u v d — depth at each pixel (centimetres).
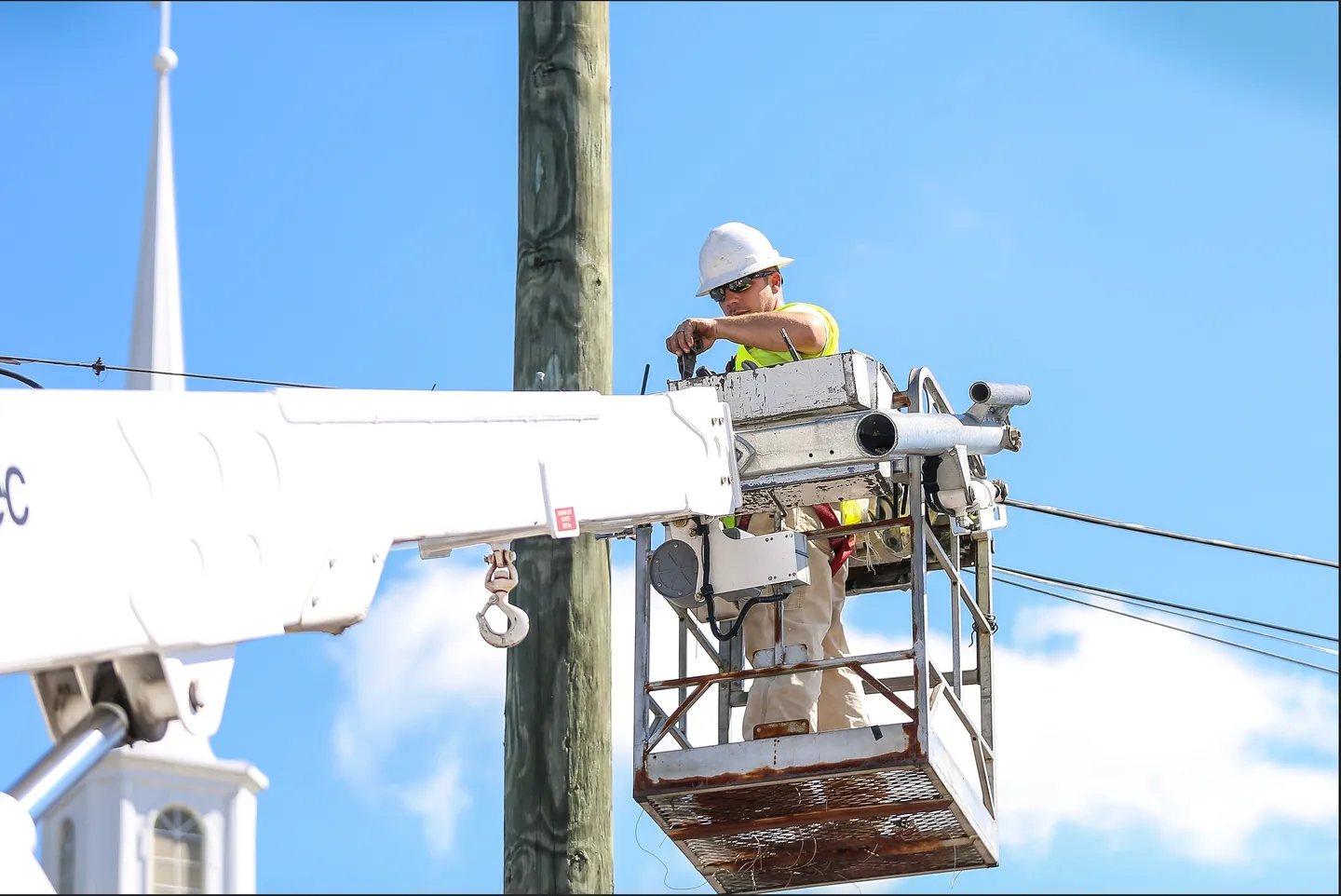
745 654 1199
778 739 1108
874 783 1116
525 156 1332
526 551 1238
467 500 858
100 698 684
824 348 1187
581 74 1345
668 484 1016
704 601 1145
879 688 1105
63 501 684
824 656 1248
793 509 1176
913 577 1126
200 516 719
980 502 1198
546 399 936
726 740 1320
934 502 1182
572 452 946
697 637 1261
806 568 1143
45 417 690
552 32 1352
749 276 1279
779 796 1136
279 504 751
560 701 1209
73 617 672
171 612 693
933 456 1170
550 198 1315
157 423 718
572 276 1298
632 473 992
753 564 1130
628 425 1001
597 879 1190
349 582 775
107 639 677
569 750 1201
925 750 1077
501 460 891
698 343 1179
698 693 1135
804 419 1113
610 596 1249
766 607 1192
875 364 1138
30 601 666
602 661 1228
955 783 1137
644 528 1171
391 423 823
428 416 848
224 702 711
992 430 1222
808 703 1151
